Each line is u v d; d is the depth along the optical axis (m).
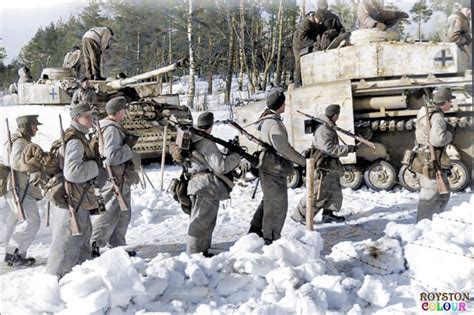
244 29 18.59
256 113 10.61
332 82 9.76
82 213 4.89
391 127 9.64
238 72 19.17
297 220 7.33
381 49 9.87
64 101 14.41
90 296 4.10
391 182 9.45
